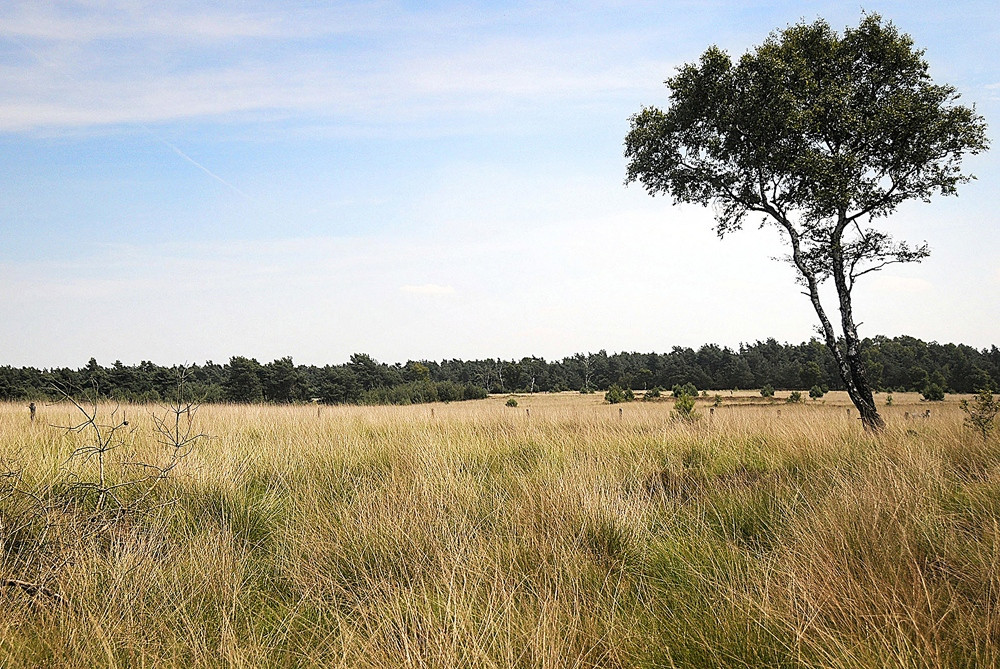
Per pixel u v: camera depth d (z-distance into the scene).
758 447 8.56
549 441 8.84
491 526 5.11
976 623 3.17
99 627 3.43
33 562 4.30
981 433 8.23
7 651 3.27
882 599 3.35
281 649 3.49
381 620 3.59
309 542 4.95
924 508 4.85
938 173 14.46
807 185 14.33
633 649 3.31
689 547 4.75
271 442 8.93
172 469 6.27
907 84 14.75
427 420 12.84
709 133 15.88
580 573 4.18
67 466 6.18
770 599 3.54
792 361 112.38
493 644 3.22
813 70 14.87
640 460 7.57
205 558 4.43
